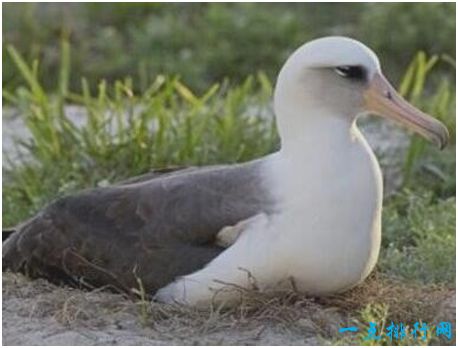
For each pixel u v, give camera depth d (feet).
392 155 57.93
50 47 74.74
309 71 43.06
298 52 43.37
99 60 74.54
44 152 55.42
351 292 43.86
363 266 43.04
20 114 62.59
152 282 43.37
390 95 43.39
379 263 47.57
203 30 76.23
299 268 42.32
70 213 45.03
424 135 43.19
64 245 44.80
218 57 74.43
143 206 43.96
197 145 55.36
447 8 76.23
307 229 42.11
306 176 42.42
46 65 72.59
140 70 73.10
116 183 50.78
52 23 76.64
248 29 75.77
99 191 45.16
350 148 42.96
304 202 42.16
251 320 41.91
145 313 41.91
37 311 42.83
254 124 57.06
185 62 73.51
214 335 41.45
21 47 73.97
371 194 42.88
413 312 43.04
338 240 42.34
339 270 42.57
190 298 42.78
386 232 50.90
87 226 44.60
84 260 44.39
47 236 45.16
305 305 42.16
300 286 42.65
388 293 43.88
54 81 72.33
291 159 42.83
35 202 52.47
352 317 42.68
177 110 58.13
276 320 42.01
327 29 77.25
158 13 79.36
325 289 42.86
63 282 45.14
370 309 41.96
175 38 75.61
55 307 42.83
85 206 44.91
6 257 46.19
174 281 43.06
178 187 43.78
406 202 54.24
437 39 75.05
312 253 42.16
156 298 43.45
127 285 43.86
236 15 77.05
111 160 54.75
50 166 54.60
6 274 45.65
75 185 53.16
